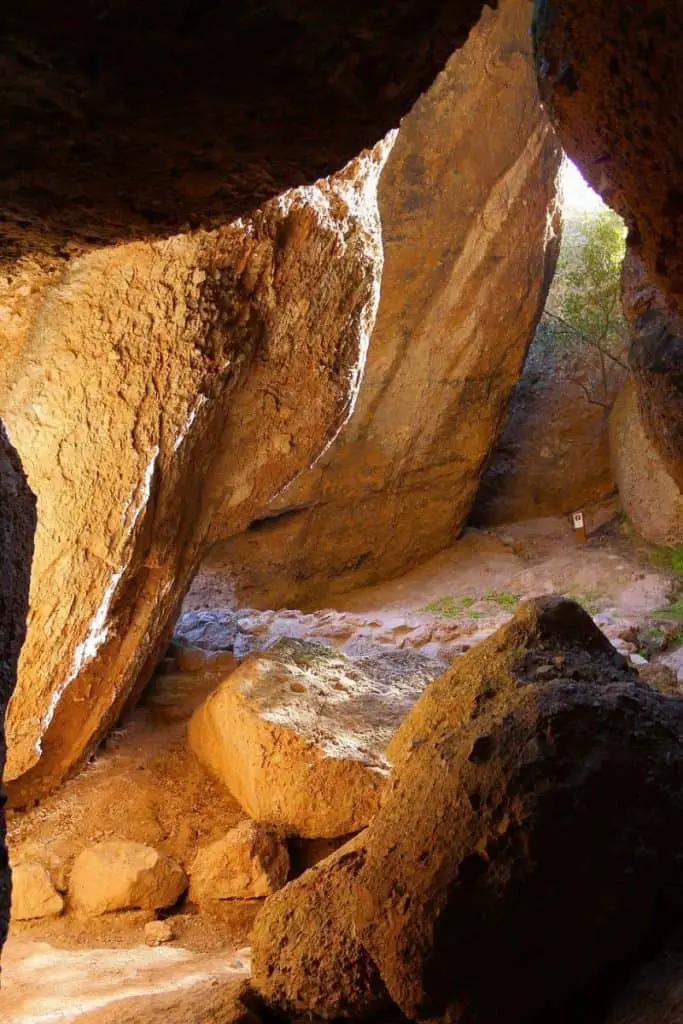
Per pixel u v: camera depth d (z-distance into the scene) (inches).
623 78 121.9
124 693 255.8
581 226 554.6
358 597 472.7
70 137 76.5
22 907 213.9
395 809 133.0
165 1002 152.9
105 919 216.1
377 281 214.8
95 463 188.7
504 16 404.5
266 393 215.6
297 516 464.1
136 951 200.2
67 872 224.8
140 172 84.3
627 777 125.0
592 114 132.6
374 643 376.8
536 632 150.8
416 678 281.0
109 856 222.5
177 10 64.3
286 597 470.6
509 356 472.4
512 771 123.8
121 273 172.1
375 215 208.7
